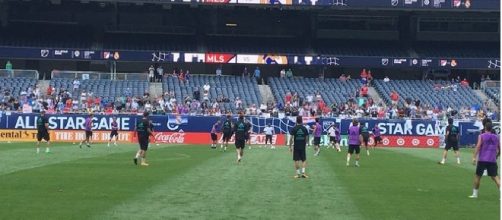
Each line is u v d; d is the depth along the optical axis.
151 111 48.38
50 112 45.78
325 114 50.28
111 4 62.38
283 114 47.88
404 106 54.09
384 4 58.88
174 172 22.02
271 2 57.41
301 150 21.19
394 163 28.67
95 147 37.88
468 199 16.30
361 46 64.44
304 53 62.78
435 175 22.77
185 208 14.11
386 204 15.23
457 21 65.56
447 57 62.00
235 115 46.97
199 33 63.53
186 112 49.94
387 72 64.94
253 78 60.16
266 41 64.44
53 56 58.38
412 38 65.12
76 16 62.84
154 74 61.44
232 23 65.12
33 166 23.56
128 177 20.11
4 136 44.84
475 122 46.75
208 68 64.06
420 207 14.84
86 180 19.08
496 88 59.03
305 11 63.78
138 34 63.59
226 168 24.16
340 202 15.45
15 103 48.62
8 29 61.78
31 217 12.75
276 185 18.75
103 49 59.69
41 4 62.00
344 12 64.12
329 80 61.03
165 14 63.88
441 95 57.91
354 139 26.53
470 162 29.89
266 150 38.44
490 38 65.44
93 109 47.94
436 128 47.19
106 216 12.98
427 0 59.03
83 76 56.09
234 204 14.81
